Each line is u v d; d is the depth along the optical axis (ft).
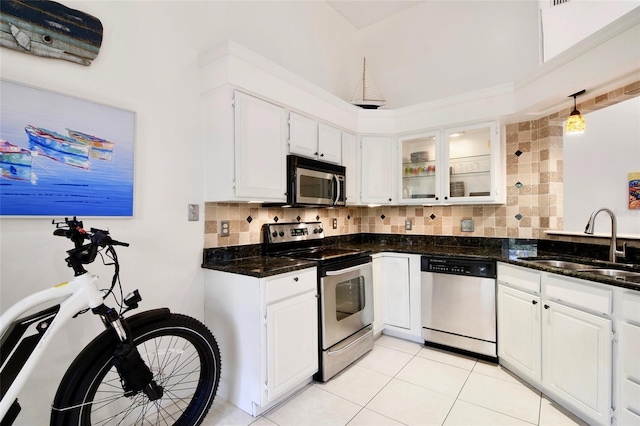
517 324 7.18
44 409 4.85
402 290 9.49
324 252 8.73
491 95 8.80
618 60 5.65
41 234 4.85
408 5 11.43
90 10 5.39
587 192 10.97
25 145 4.67
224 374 6.63
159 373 5.61
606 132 10.80
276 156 7.52
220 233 7.43
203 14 7.23
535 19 9.11
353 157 10.39
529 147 9.19
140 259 6.04
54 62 4.99
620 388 4.91
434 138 10.03
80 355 4.30
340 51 12.05
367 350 8.59
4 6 4.48
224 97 6.67
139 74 6.06
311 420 5.84
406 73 11.68
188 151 6.84
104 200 5.51
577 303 5.66
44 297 3.97
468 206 10.29
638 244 6.44
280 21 9.43
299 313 6.70
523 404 6.25
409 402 6.36
